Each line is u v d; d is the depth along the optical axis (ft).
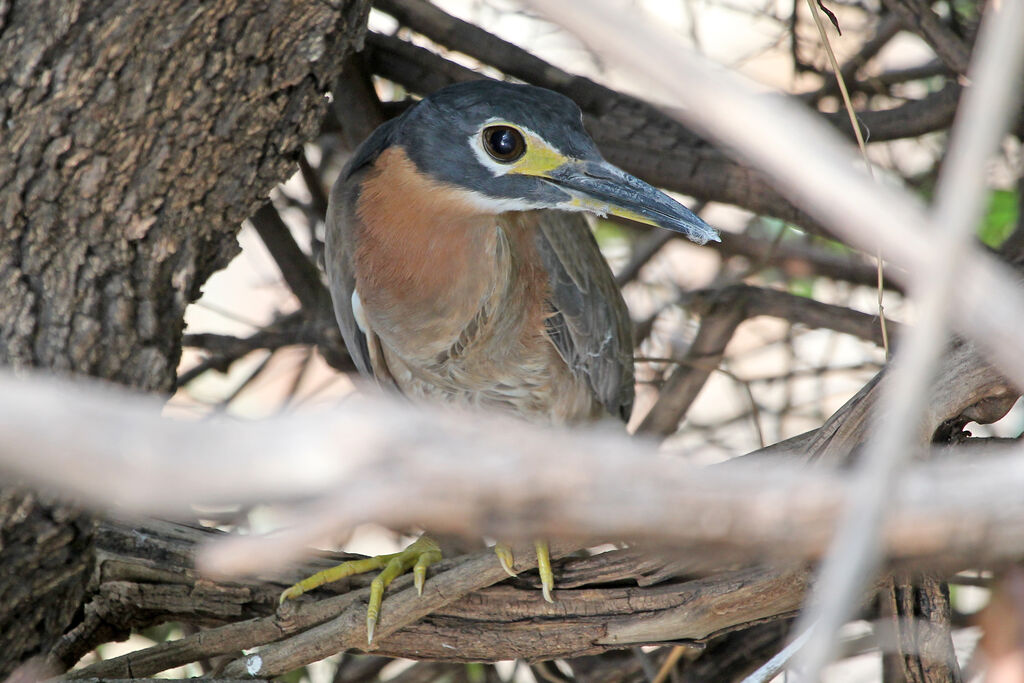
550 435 5.76
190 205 15.78
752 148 5.22
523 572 20.38
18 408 4.75
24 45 14.37
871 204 5.13
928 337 5.14
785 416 32.81
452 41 28.02
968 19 29.58
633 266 34.60
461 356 24.26
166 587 21.43
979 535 5.52
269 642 20.83
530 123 21.06
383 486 5.24
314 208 31.40
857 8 31.50
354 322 25.32
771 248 31.17
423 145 21.76
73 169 14.84
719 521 5.38
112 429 4.84
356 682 28.55
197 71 14.87
